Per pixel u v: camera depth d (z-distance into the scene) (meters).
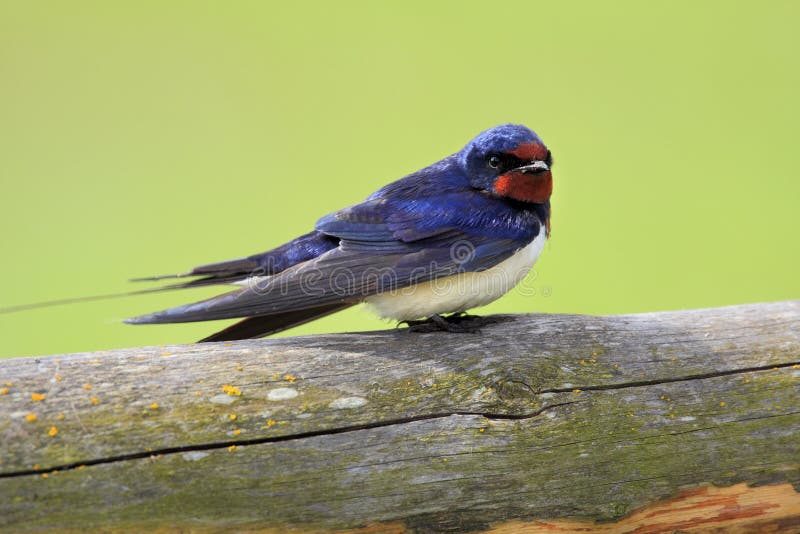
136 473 5.30
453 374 6.11
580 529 5.95
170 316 6.96
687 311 7.32
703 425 6.17
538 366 6.27
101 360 5.83
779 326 6.99
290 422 5.68
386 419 5.82
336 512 5.55
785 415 6.27
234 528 5.41
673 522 6.14
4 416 5.30
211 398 5.68
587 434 6.04
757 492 6.16
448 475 5.72
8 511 5.05
